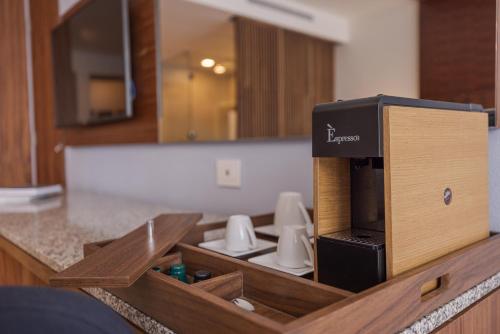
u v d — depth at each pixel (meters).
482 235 0.73
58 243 1.03
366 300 0.46
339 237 0.60
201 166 1.58
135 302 0.61
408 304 0.52
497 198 0.83
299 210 0.97
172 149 1.74
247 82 1.38
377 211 0.64
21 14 2.91
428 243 0.59
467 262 0.64
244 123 1.39
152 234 0.77
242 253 0.83
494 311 0.69
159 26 1.61
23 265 1.12
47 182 2.89
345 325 0.44
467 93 0.84
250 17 1.35
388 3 0.98
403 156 0.54
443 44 0.88
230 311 0.44
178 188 1.71
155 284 0.56
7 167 2.89
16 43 2.90
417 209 0.57
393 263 0.53
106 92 1.86
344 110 0.56
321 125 0.59
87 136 2.29
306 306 0.53
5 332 0.35
